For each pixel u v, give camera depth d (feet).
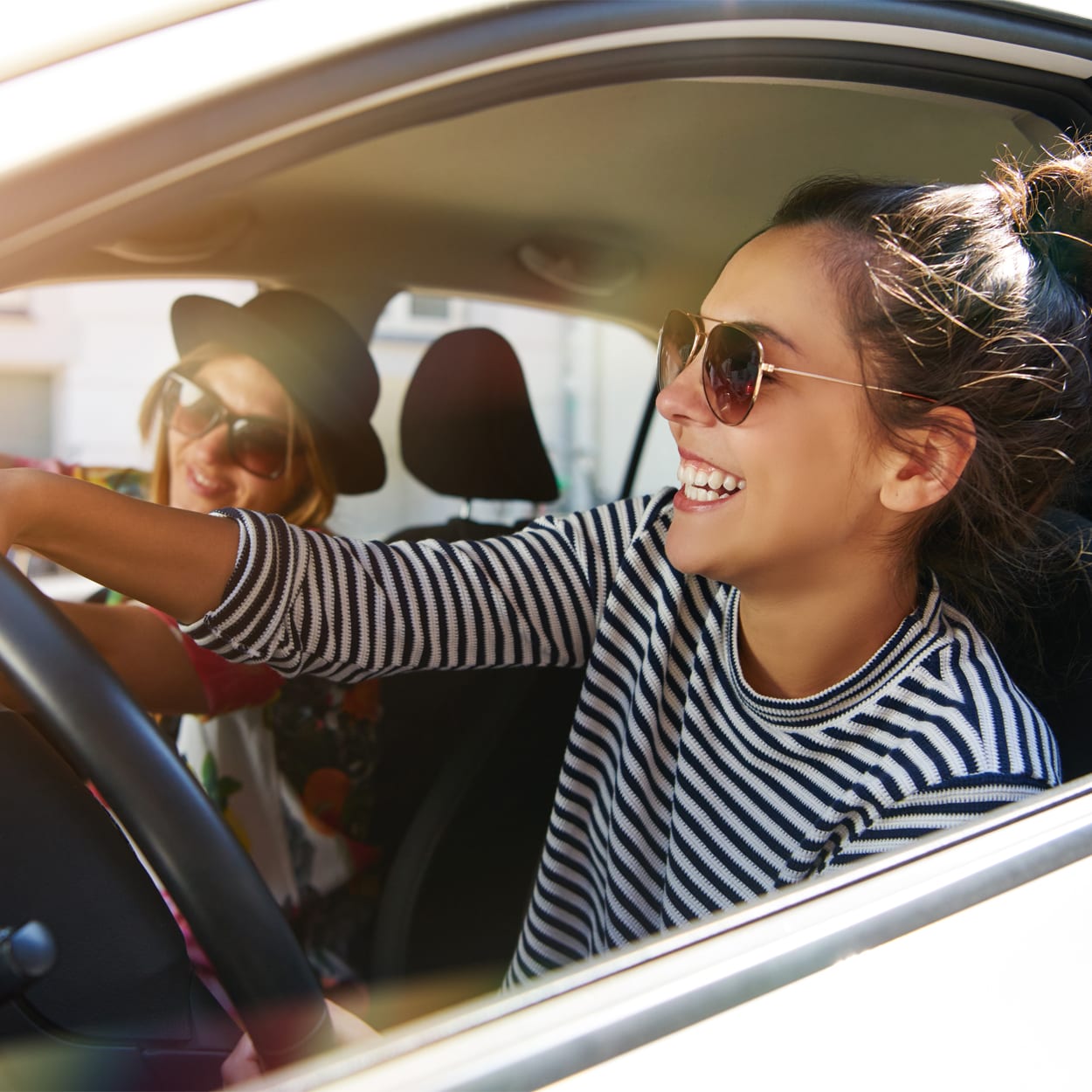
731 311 3.16
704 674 3.44
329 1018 2.23
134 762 2.10
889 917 2.17
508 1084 1.70
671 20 2.69
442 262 6.81
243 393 5.24
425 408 5.94
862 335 3.04
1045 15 3.27
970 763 2.89
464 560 3.57
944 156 5.07
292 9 2.22
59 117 1.98
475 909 5.32
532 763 5.41
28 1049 2.10
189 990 2.29
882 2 2.97
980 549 3.45
